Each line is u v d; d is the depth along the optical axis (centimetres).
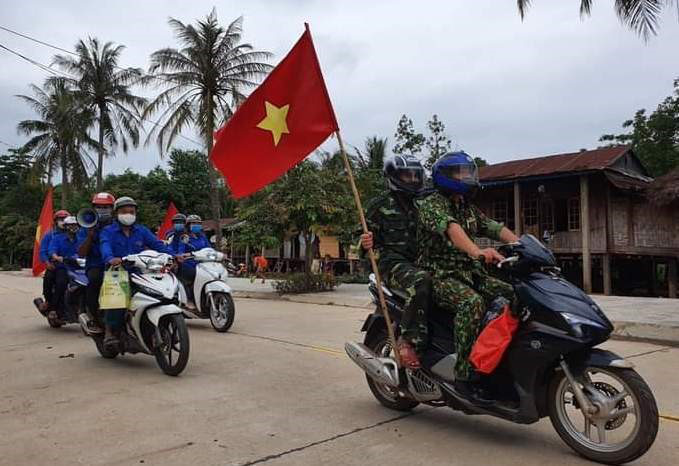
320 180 1496
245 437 396
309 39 475
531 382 346
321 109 471
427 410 462
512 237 401
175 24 2523
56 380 568
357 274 2358
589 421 351
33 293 1752
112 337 635
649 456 354
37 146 3794
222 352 711
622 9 1022
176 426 420
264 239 1527
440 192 398
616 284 2188
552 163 2039
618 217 1930
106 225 646
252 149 477
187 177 4631
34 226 4353
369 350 460
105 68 3462
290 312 1161
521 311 349
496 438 393
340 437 397
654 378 565
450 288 387
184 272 930
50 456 363
